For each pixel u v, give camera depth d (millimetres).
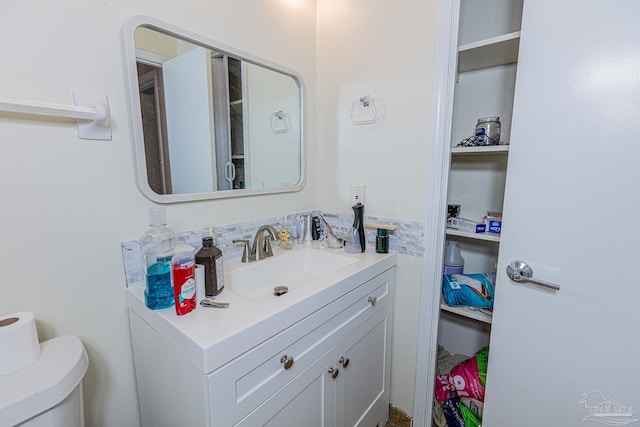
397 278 1353
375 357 1269
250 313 765
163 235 924
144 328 850
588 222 828
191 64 1018
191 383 678
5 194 708
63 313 818
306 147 1487
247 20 1167
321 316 926
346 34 1372
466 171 1352
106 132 844
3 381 623
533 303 952
